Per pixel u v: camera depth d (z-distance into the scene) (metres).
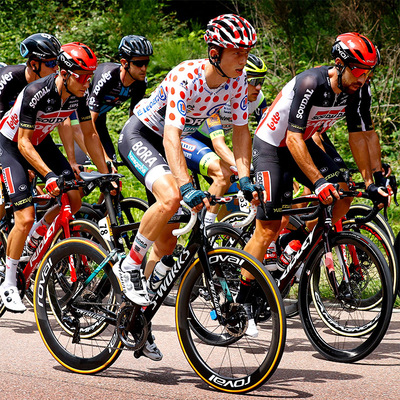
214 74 5.49
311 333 6.23
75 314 5.93
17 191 6.68
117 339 5.53
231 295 5.35
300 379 5.55
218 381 5.26
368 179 6.50
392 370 5.80
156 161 5.65
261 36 17.88
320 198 5.81
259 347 6.43
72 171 7.12
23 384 5.37
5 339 6.76
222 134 8.31
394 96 15.77
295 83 6.03
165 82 5.71
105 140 9.20
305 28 16.52
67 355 5.77
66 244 5.86
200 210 5.12
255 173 6.56
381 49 15.62
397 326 7.25
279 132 6.42
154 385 5.38
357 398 5.07
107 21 22.05
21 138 6.37
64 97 6.47
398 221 11.78
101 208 8.11
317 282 6.66
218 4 23.59
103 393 5.16
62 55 6.15
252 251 6.40
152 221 5.34
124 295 5.46
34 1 23.77
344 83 5.87
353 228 7.34
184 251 5.39
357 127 6.50
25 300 8.52
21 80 7.76
